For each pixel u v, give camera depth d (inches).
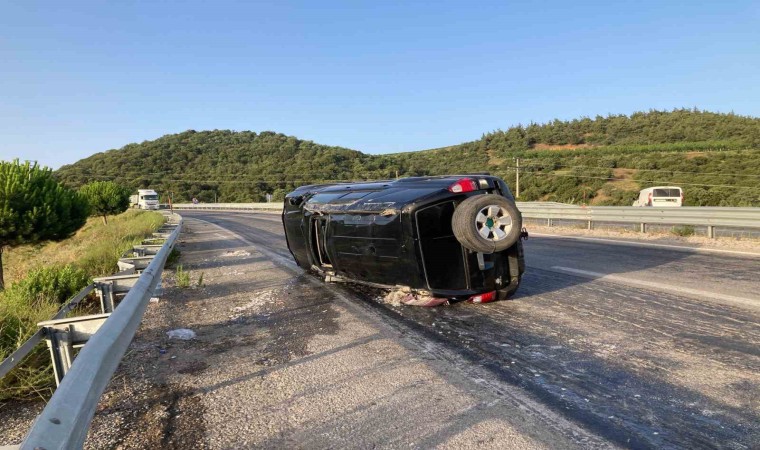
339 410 124.1
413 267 213.0
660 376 136.5
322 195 292.2
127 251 370.9
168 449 108.1
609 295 238.1
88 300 275.4
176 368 161.8
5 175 467.5
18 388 143.1
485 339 177.2
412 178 251.0
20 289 259.9
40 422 68.6
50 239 511.2
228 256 489.4
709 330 175.8
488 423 113.0
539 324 193.2
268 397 134.7
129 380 151.9
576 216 633.0
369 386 138.7
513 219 208.5
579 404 121.4
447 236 213.6
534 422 112.7
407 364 155.0
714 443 100.5
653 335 172.7
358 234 236.2
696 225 478.6
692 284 253.9
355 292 273.1
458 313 215.8
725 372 137.3
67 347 145.4
